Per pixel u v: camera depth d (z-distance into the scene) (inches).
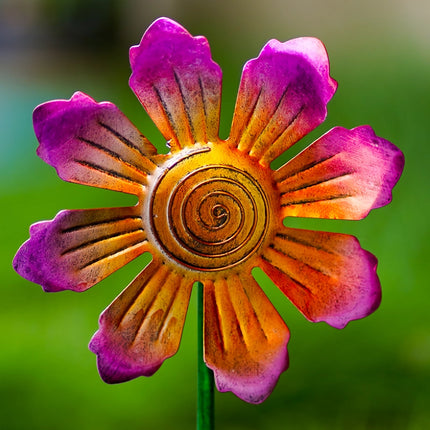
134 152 18.6
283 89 18.7
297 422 33.5
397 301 44.9
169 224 18.7
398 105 63.9
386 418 33.6
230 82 78.3
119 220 18.7
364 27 76.4
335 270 19.2
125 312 18.8
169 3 102.8
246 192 18.8
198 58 18.4
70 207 62.9
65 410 35.0
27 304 46.2
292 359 38.6
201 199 18.7
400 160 19.0
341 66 72.7
